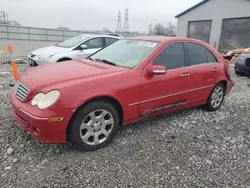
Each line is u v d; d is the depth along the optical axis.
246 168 2.93
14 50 16.31
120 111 3.36
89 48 8.48
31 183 2.50
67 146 3.23
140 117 3.58
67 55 7.92
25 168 2.74
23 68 9.22
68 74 3.19
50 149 3.13
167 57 3.81
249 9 16.92
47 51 7.99
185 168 2.87
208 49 4.56
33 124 2.76
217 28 19.19
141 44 4.00
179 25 22.27
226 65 4.91
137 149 3.24
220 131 3.96
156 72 3.43
